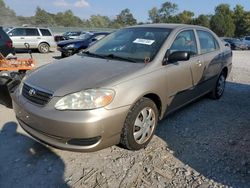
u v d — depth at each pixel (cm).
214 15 7944
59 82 326
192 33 486
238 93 664
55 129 302
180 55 387
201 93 516
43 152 356
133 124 340
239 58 1650
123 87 325
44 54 1596
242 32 7925
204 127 445
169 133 418
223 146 382
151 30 450
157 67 378
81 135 298
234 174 318
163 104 393
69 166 329
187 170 325
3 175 310
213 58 527
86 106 300
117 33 483
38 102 321
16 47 1588
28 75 379
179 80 420
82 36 1445
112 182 302
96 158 346
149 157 351
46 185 296
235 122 471
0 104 522
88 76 334
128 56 402
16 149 363
